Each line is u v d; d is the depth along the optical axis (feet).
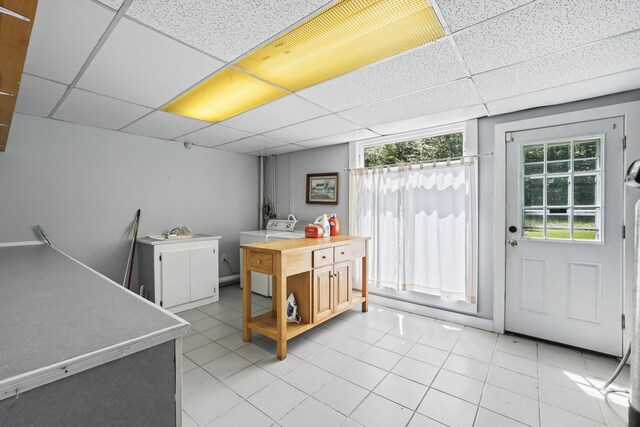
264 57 5.62
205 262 12.07
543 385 6.57
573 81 6.72
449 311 10.27
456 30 4.79
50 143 9.65
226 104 8.16
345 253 10.15
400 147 17.75
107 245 10.93
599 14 4.31
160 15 4.35
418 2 4.15
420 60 5.76
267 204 16.14
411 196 10.93
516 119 8.91
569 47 5.26
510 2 4.09
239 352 8.07
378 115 9.15
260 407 5.83
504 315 9.20
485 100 7.93
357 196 12.41
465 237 9.77
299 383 6.64
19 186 9.14
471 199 9.60
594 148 7.86
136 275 11.80
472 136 9.66
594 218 7.88
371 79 6.61
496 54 5.53
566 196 8.25
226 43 5.15
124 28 4.65
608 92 7.41
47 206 9.64
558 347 8.30
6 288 3.51
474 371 7.13
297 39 5.04
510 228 9.09
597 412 5.70
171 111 8.73
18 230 9.13
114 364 2.09
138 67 5.97
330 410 5.76
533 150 8.74
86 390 1.96
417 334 9.19
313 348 8.30
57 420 1.85
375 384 6.61
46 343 2.06
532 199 8.78
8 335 2.18
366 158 17.04
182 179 13.05
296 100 7.86
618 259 7.55
